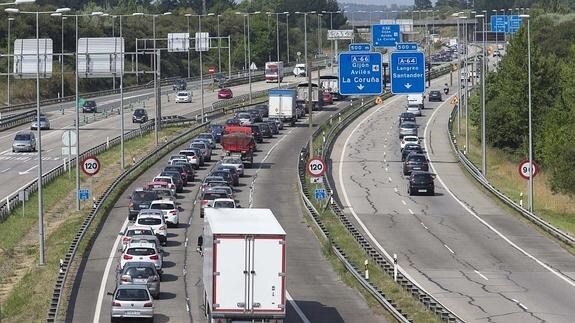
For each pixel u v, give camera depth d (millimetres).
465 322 70812
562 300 79688
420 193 139750
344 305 76938
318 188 128375
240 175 155625
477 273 91250
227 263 62438
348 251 99000
